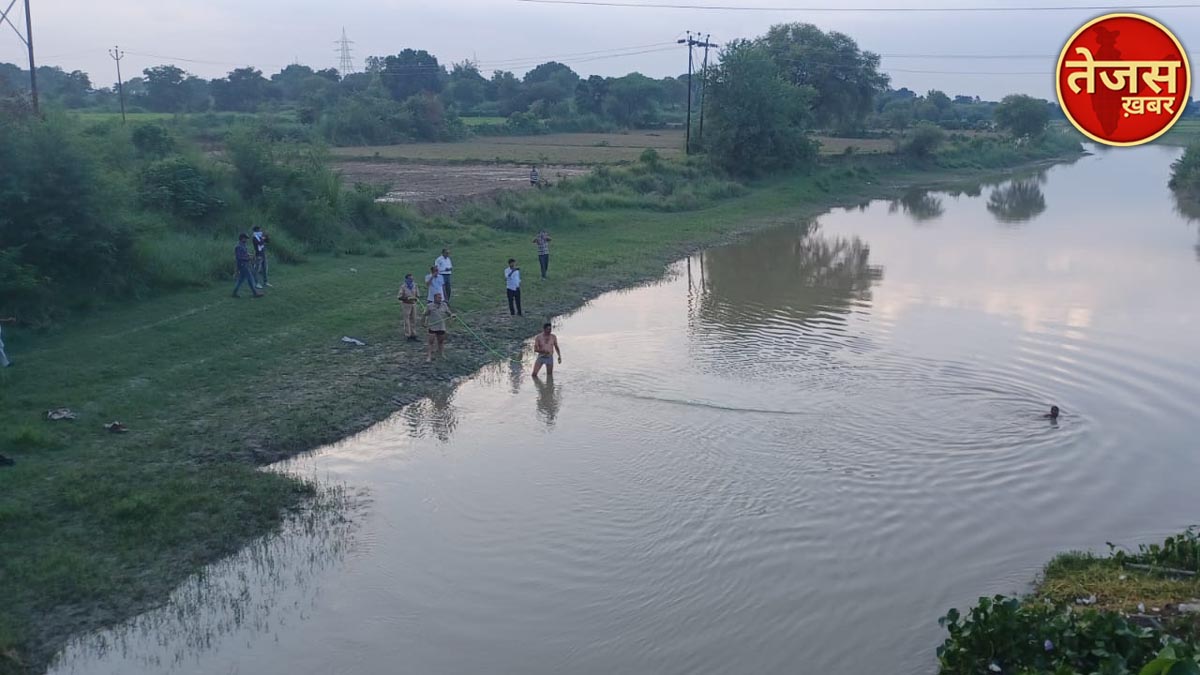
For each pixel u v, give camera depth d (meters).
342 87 135.62
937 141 83.94
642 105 128.38
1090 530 13.16
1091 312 25.95
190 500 13.51
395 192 45.25
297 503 14.01
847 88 91.12
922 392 18.89
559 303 27.02
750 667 10.13
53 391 16.97
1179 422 17.23
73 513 12.89
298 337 21.69
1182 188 62.03
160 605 11.25
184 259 24.88
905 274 32.25
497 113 138.38
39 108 27.52
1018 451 15.88
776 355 21.66
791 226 45.97
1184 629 9.82
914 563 12.26
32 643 10.36
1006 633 9.36
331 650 10.53
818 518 13.51
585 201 45.88
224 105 125.44
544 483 14.83
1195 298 27.80
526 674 10.08
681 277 31.88
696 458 15.71
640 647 10.52
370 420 17.42
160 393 17.55
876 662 10.20
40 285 20.45
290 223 30.89
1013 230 44.28
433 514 13.79
